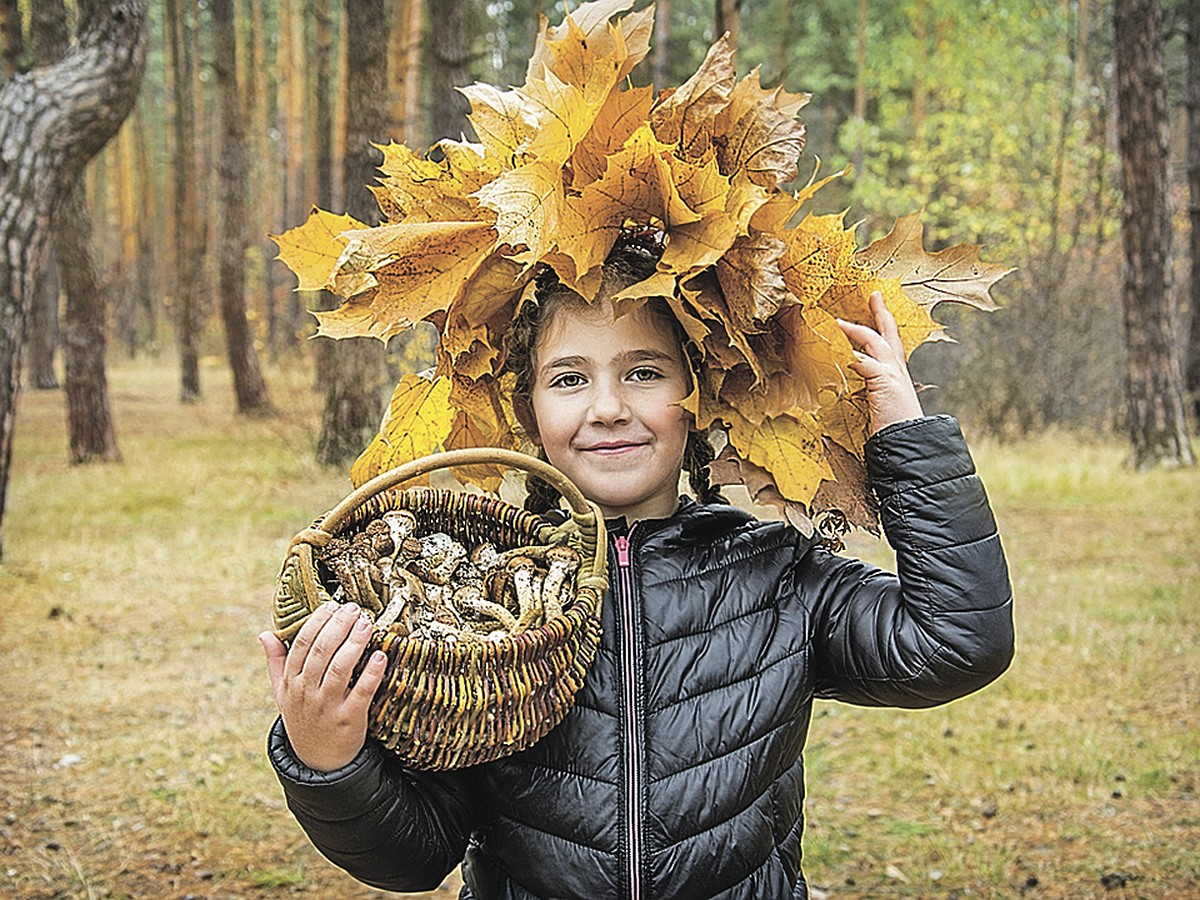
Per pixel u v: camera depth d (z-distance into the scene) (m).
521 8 18.95
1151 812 3.89
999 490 9.85
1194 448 11.86
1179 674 5.16
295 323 24.92
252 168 35.50
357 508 1.50
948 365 13.04
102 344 11.91
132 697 5.06
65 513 9.10
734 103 1.59
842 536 1.79
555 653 1.41
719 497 1.81
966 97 17.33
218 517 9.02
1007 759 4.31
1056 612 6.05
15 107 5.92
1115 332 13.71
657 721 1.57
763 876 1.59
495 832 1.59
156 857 3.65
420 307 1.53
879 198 15.41
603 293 1.60
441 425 1.73
